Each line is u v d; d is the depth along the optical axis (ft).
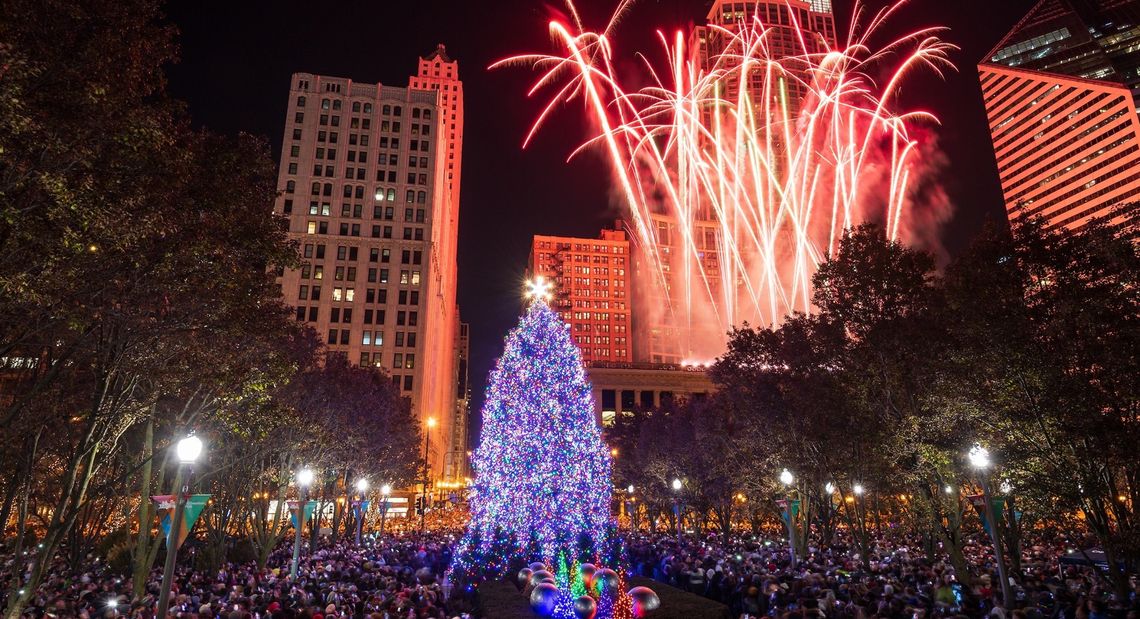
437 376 460.96
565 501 118.21
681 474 188.75
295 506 94.27
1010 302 67.31
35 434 65.46
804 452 113.50
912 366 85.15
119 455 88.63
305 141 391.65
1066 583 72.69
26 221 39.14
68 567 97.40
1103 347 61.62
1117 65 578.66
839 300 97.09
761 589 70.33
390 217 390.42
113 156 44.75
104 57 43.04
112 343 57.31
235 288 61.82
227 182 57.57
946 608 59.21
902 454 83.61
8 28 37.91
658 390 461.37
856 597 61.26
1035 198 631.97
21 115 37.32
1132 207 64.03
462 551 114.21
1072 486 62.39
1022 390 65.87
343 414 137.90
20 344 54.03
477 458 146.82
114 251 48.39
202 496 45.03
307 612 56.39
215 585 78.74
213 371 67.31
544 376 125.18
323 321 363.35
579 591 66.28
